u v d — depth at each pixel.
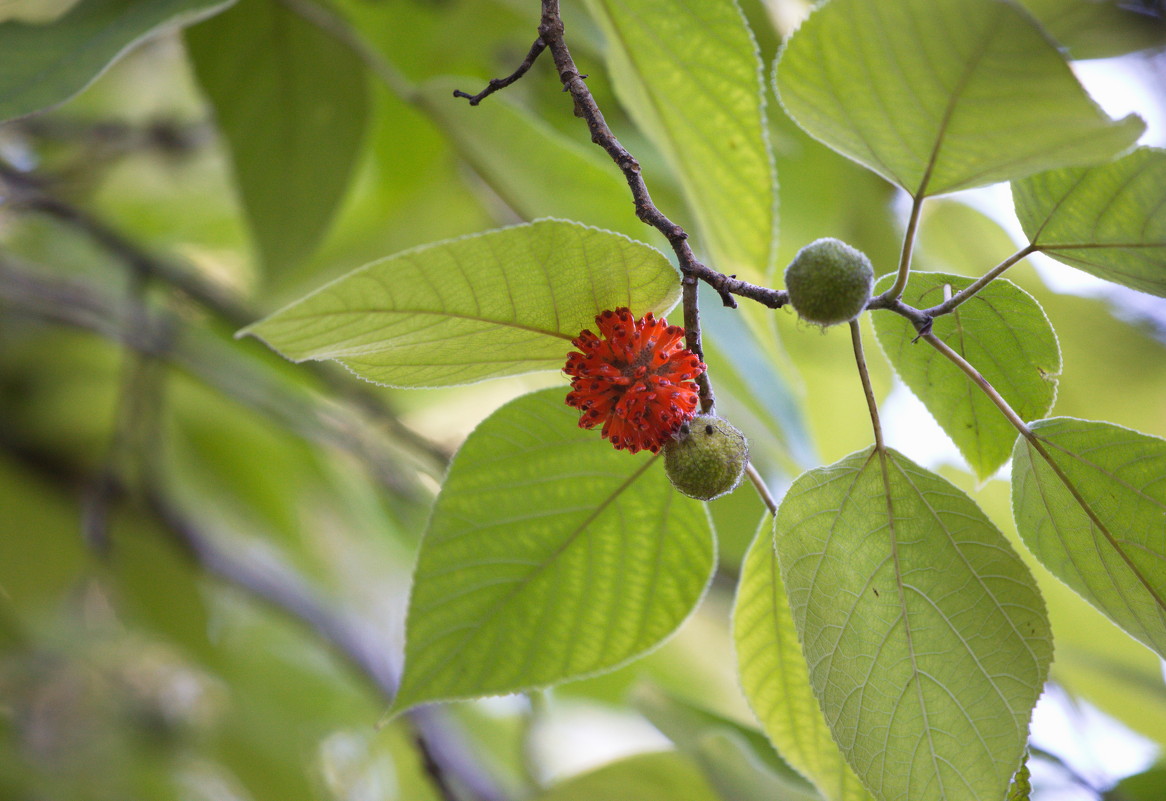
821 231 0.94
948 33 0.60
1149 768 0.74
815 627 0.64
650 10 0.69
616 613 0.68
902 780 0.64
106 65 0.68
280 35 0.82
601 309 0.64
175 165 1.18
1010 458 0.67
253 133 0.85
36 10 0.72
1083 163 0.61
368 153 1.03
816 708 0.68
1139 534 0.64
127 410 1.17
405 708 0.68
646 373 0.64
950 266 1.07
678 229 0.64
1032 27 0.59
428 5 0.92
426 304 0.62
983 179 0.62
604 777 0.77
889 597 0.64
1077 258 0.63
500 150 0.80
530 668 0.68
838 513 0.64
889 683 0.64
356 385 1.14
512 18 0.90
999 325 0.65
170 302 1.17
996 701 0.64
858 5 0.60
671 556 0.68
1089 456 0.64
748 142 0.70
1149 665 0.85
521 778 1.17
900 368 0.66
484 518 0.67
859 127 0.62
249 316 1.11
